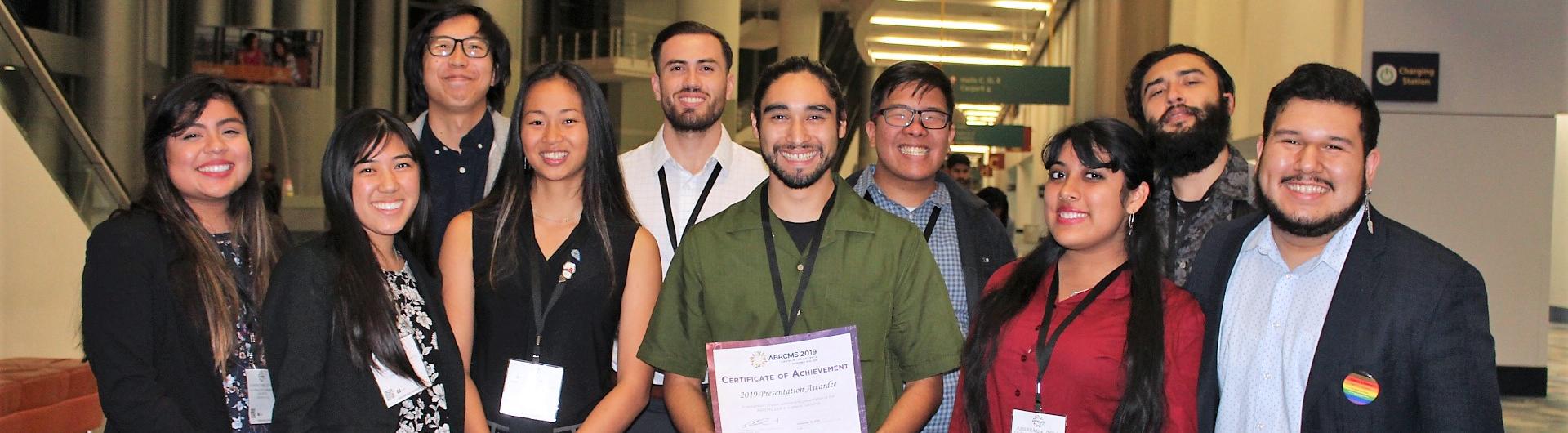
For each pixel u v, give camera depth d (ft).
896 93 10.00
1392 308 6.59
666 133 10.98
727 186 10.87
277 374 7.25
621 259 8.62
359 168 7.59
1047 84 43.01
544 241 8.57
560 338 8.34
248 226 8.42
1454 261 6.57
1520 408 21.45
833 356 7.71
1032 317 7.86
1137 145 7.63
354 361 7.27
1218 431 7.37
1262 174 7.04
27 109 19.89
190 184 7.88
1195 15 36.55
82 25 52.54
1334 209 6.69
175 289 7.57
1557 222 40.57
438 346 7.90
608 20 69.97
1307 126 6.75
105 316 7.29
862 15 65.46
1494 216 22.34
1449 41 22.17
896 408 8.02
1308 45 25.07
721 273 8.17
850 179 10.94
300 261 7.36
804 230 8.28
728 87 11.06
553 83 8.52
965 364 8.09
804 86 8.04
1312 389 6.81
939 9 66.74
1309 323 6.95
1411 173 22.36
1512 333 22.58
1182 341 7.40
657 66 11.02
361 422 7.23
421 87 11.30
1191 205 10.69
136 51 54.34
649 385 8.73
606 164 8.76
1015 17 69.31
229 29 50.34
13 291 19.03
